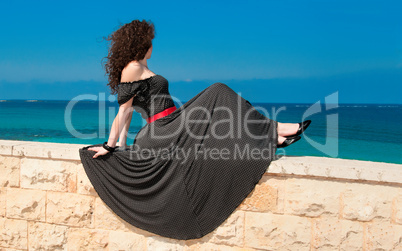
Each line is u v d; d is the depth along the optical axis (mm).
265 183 2785
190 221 2859
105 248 3156
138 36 3016
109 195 3043
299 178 2725
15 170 3354
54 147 3293
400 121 36938
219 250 2879
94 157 3035
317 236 2707
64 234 3268
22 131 26344
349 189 2633
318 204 2689
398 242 2564
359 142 20547
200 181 2807
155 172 2881
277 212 2777
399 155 16469
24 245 3383
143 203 2955
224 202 2809
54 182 3260
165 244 2979
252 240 2830
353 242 2646
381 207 2582
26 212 3346
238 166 2768
